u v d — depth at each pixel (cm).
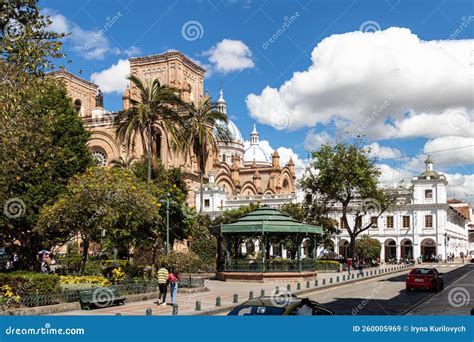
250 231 3881
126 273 3016
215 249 5050
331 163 5625
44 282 2055
